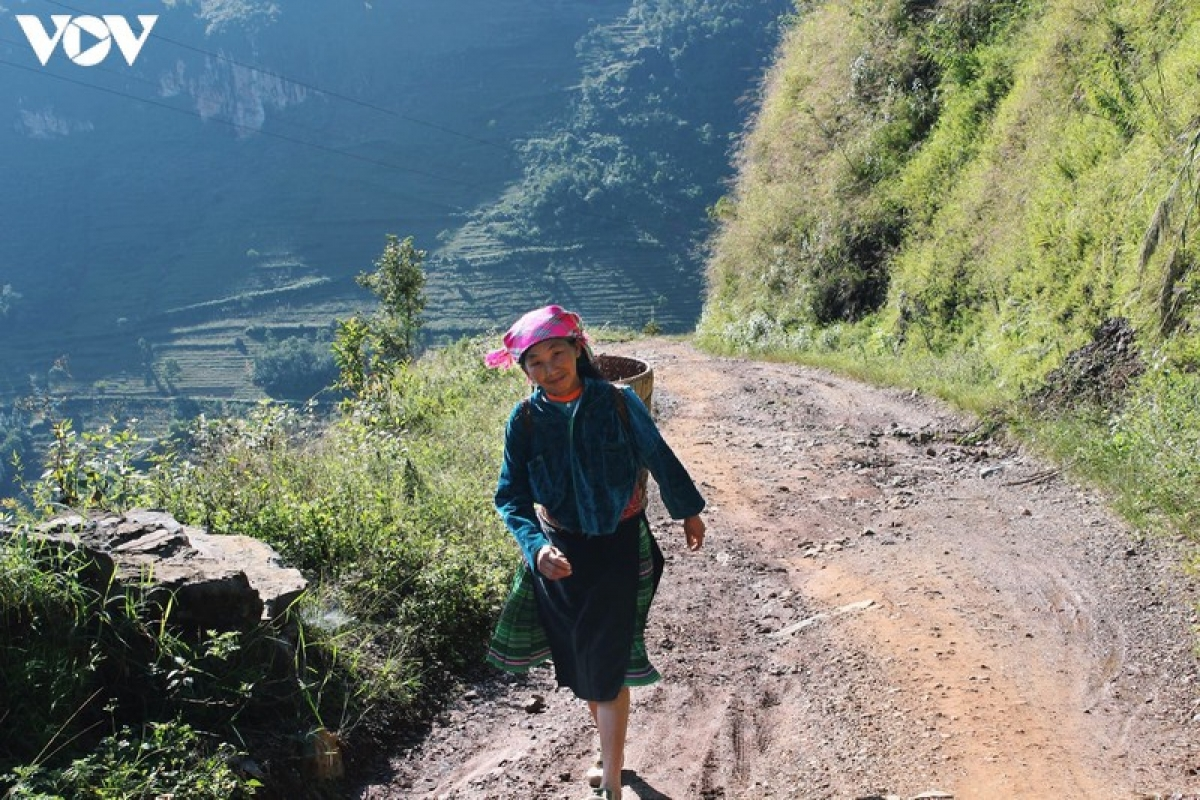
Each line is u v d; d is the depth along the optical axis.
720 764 4.40
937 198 20.95
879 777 4.16
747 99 37.94
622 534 3.84
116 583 4.10
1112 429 9.01
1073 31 17.20
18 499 5.24
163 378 127.12
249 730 4.09
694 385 16.38
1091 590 6.10
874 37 27.34
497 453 9.11
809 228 26.39
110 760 3.57
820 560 7.16
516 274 136.50
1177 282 10.11
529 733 4.74
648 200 150.75
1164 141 12.35
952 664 5.19
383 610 5.38
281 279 157.62
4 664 3.73
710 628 5.95
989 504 8.23
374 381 12.30
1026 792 3.98
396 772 4.35
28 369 134.75
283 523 5.87
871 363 16.88
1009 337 14.09
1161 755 4.20
